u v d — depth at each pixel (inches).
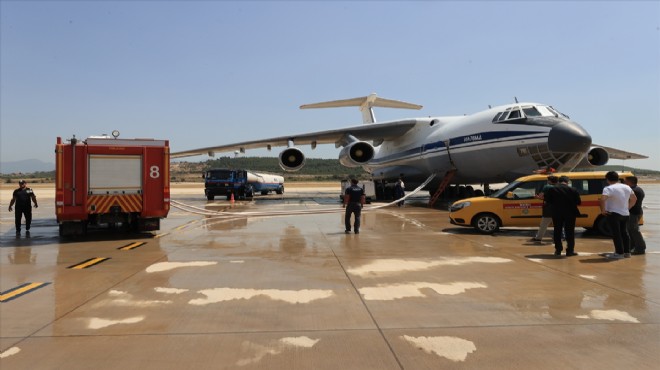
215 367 122.0
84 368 121.5
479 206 394.3
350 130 821.9
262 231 420.8
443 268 248.7
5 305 178.4
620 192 277.0
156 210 386.0
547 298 188.2
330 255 289.9
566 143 513.3
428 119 794.2
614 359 127.2
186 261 270.7
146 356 129.2
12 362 125.2
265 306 177.5
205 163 6028.5
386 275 231.6
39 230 445.1
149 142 387.5
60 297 190.4
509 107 600.4
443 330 150.4
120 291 200.1
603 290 200.8
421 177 852.0
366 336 144.9
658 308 174.1
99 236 390.6
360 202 400.5
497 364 124.0
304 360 126.6
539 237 343.6
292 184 2795.3
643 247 294.7
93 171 372.8
